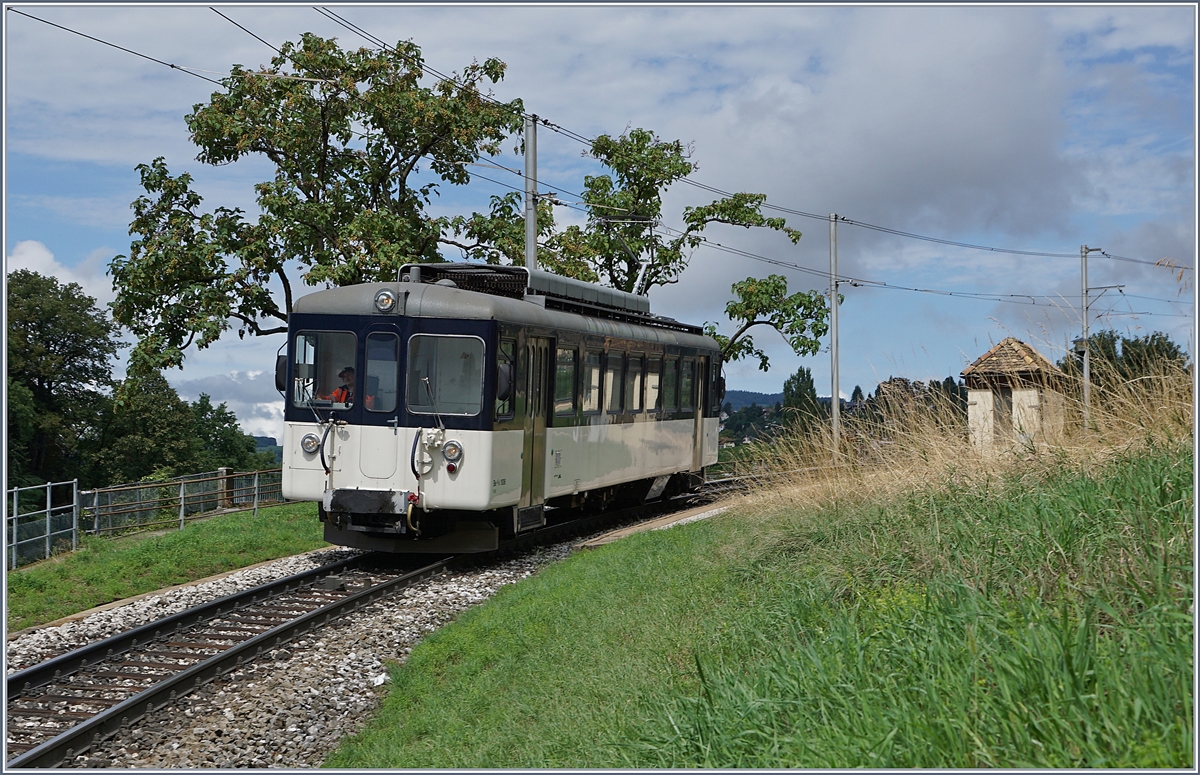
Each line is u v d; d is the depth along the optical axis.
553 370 14.49
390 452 12.93
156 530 18.33
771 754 4.48
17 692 7.84
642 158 27.91
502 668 8.17
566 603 9.97
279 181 20.95
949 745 4.09
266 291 21.22
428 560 13.91
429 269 14.12
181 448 50.53
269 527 16.72
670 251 28.08
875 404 10.61
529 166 20.22
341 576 12.65
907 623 5.58
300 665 8.70
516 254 22.72
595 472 15.94
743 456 13.47
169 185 20.86
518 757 6.00
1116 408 7.78
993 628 4.87
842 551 7.94
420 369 12.97
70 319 46.25
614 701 6.38
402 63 22.03
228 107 21.48
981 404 8.99
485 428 12.74
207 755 6.72
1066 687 4.10
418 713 7.52
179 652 9.09
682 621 8.00
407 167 22.83
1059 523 6.25
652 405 18.20
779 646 6.10
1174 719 3.87
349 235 20.52
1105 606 4.73
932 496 8.13
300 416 13.34
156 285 20.75
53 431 45.03
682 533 13.16
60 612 11.02
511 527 13.63
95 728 6.85
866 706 4.54
